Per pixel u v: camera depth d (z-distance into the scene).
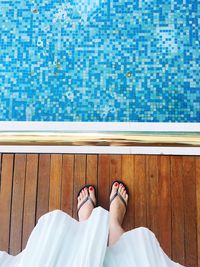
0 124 1.79
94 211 1.15
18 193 1.69
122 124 1.77
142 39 1.83
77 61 1.84
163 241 1.61
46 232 1.09
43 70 1.84
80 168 1.71
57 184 1.70
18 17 1.88
